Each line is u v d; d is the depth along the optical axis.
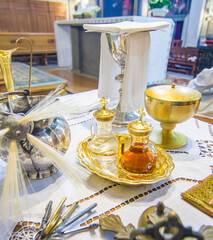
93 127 0.48
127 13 3.43
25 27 3.88
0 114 0.33
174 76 2.80
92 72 3.01
